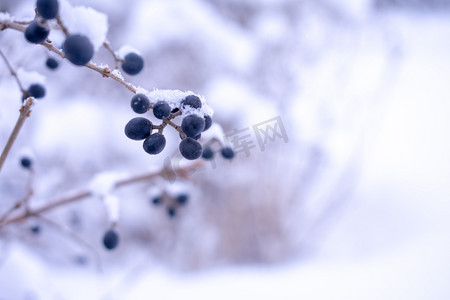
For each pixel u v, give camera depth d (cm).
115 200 143
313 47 548
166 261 380
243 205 430
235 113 414
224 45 453
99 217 392
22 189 285
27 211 149
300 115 491
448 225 447
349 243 447
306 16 559
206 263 405
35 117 334
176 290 295
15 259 195
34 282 192
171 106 81
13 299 176
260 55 488
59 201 151
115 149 410
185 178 166
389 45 646
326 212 473
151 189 186
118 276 306
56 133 362
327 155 486
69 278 275
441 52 984
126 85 81
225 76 449
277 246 429
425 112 746
